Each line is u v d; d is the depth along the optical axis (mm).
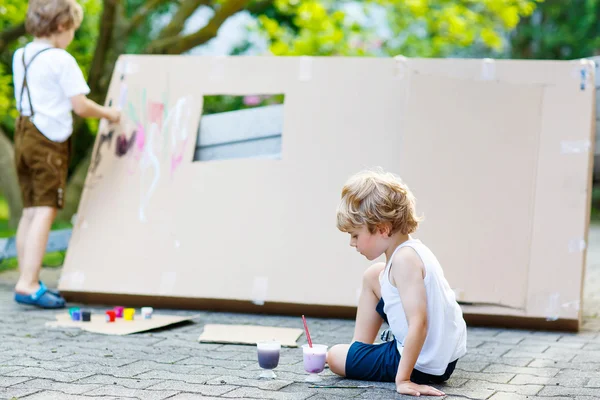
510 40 17922
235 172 4785
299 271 4535
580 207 4262
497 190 4348
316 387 2832
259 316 4516
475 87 4465
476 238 4309
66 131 4711
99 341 3721
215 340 3717
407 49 11641
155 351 3508
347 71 4758
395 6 10391
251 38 13758
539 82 4418
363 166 4582
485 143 4402
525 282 4234
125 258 4793
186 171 4863
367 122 4645
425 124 4449
